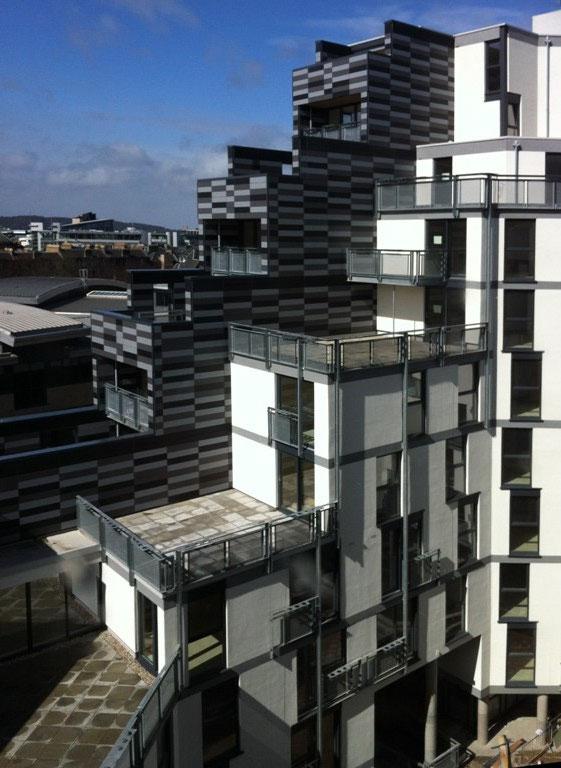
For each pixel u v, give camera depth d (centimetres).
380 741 3031
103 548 2316
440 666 3111
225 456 2778
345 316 3069
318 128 3384
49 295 5322
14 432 2678
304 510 2506
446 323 2911
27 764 1778
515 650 2981
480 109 3266
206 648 2114
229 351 2727
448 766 2841
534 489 2870
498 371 2812
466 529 2847
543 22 3434
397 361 2483
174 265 8938
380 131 3120
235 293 2728
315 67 3312
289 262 2873
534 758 2919
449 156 3138
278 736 2286
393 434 2509
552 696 3130
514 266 2761
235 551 2136
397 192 2998
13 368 3544
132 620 2186
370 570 2506
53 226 18262
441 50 3284
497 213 2719
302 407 2441
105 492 2538
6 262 7469
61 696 2031
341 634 2473
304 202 2898
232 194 2936
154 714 1819
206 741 2125
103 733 1884
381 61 3098
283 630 2247
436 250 2839
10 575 2183
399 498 2573
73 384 3766
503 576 2941
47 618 2269
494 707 3128
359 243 3075
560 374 2811
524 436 2866
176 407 2638
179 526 2503
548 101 3306
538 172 2992
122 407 2755
